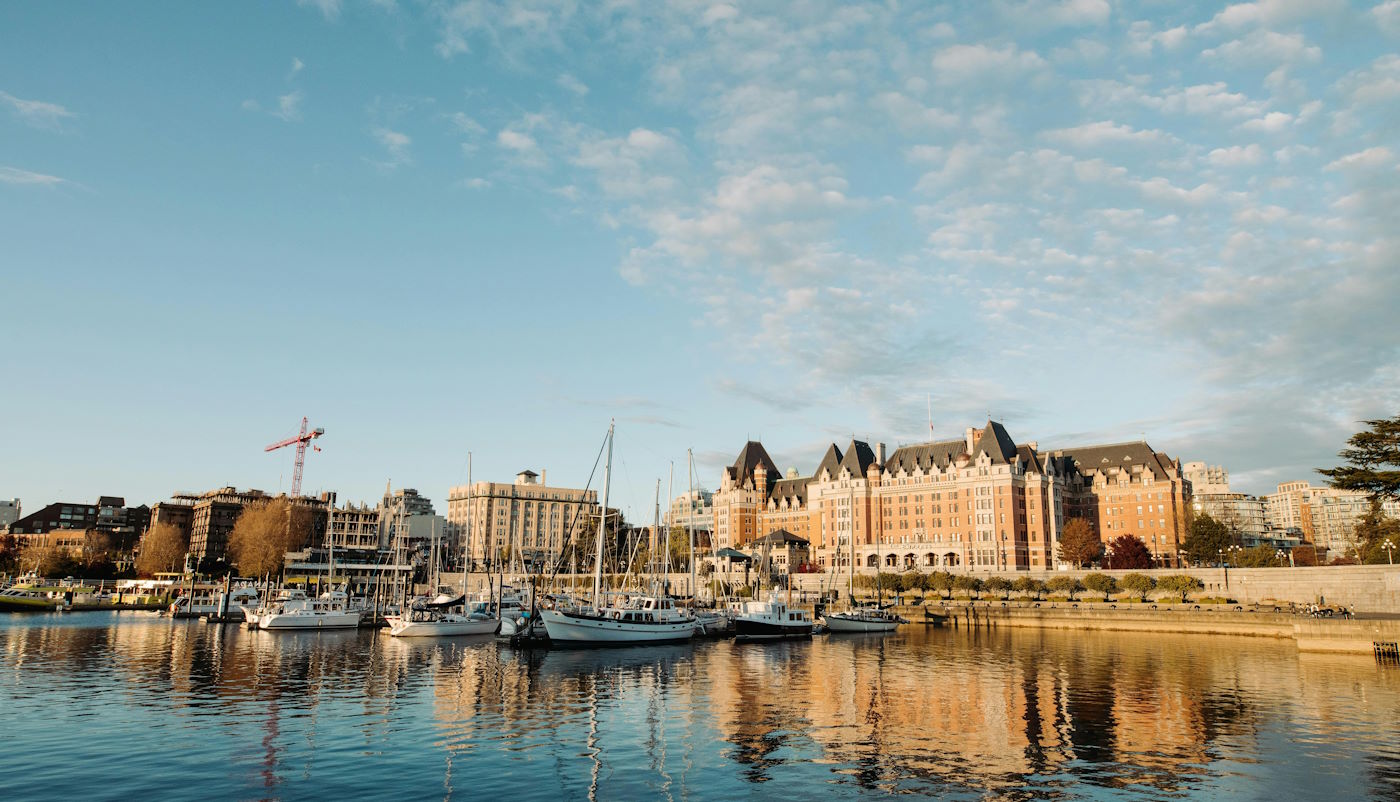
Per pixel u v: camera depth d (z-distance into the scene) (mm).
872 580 175375
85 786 36062
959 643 108062
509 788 36188
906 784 36938
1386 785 36844
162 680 66188
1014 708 55531
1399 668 76000
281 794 35156
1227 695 60719
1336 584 128250
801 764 40281
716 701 58312
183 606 146375
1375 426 95875
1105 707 55844
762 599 151000
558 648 93875
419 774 38219
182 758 40781
